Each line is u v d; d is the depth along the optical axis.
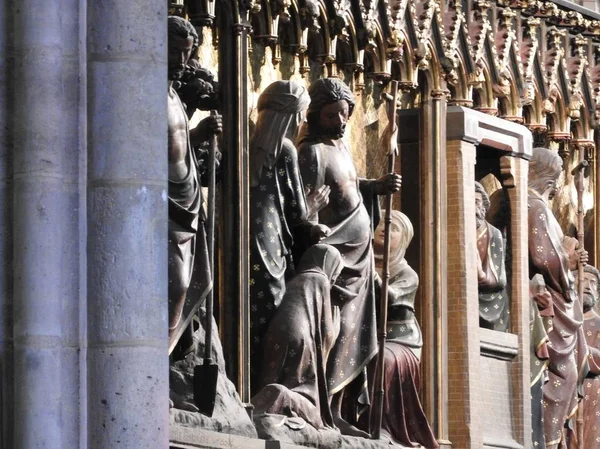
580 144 53.47
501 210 49.41
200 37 40.22
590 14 52.88
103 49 29.48
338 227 42.38
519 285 49.03
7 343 28.91
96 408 28.73
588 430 52.69
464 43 47.84
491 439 47.56
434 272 46.53
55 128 29.06
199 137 37.94
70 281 28.95
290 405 39.62
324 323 40.78
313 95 42.56
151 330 29.11
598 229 54.16
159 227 29.48
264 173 40.88
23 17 29.22
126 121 29.39
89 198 29.22
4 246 29.03
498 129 48.59
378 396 42.56
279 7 42.38
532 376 49.78
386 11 45.41
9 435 28.77
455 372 46.69
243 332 39.91
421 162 46.78
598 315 53.31
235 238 40.16
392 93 43.75
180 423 35.81
